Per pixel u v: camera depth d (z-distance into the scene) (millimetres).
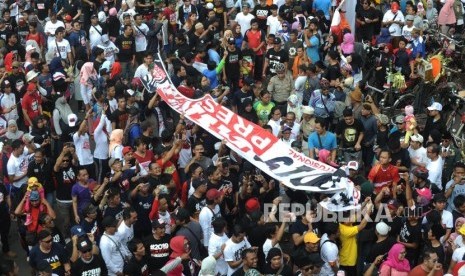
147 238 17172
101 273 16547
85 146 21125
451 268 17266
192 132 21906
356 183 18672
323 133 20891
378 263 17328
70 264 16750
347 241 17719
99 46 26531
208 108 21516
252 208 17953
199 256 17734
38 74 24438
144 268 16719
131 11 29719
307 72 24328
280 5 31281
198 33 27703
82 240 16266
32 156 20141
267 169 19250
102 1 32188
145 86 22984
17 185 20438
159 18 29062
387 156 19109
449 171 20984
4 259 16656
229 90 24500
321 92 23281
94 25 27797
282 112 23188
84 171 19031
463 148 22578
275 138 20219
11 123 21812
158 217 18000
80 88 25297
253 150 19922
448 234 18094
